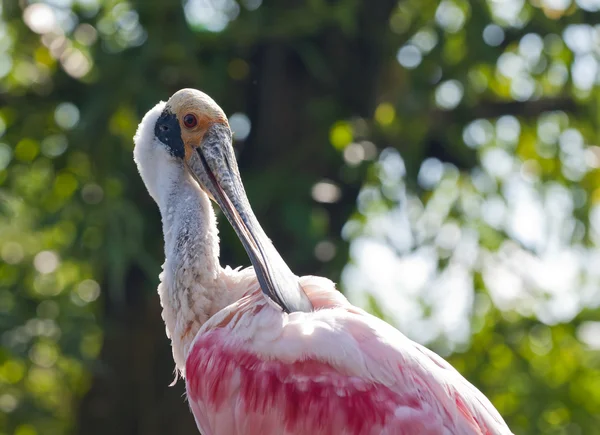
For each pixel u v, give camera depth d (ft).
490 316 58.23
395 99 48.37
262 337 24.20
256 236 25.90
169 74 45.01
